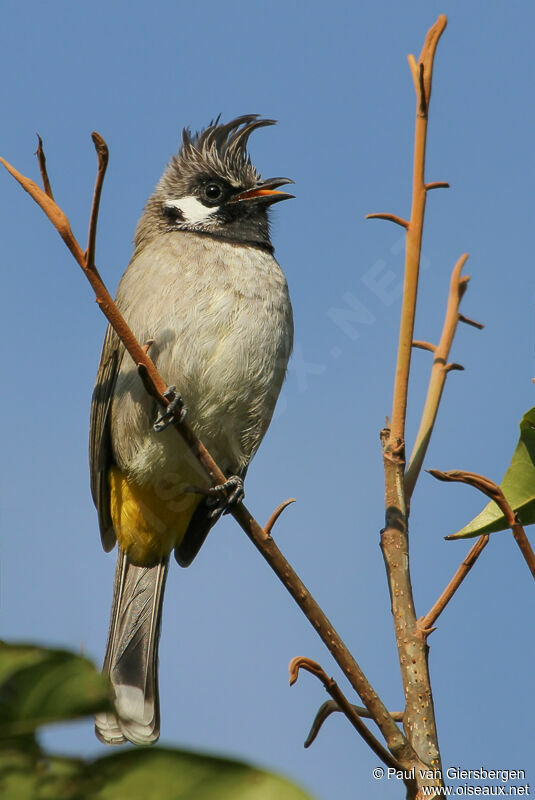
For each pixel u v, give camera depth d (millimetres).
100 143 4848
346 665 4566
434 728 4602
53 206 5160
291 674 4285
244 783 2836
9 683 2801
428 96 5695
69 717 2832
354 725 4324
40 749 2879
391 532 5191
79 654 2822
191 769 2873
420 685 4691
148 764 2848
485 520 5016
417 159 5691
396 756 4359
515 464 5078
